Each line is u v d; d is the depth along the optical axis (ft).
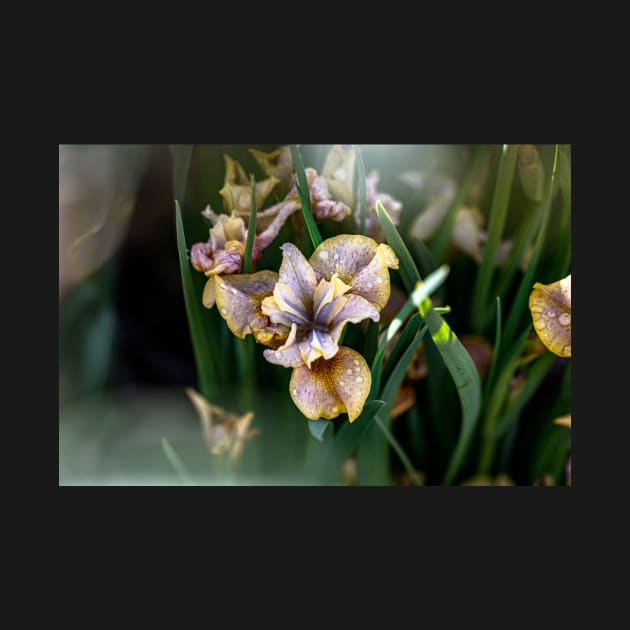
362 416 3.15
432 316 3.04
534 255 3.18
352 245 3.08
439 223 3.25
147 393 3.25
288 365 3.05
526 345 3.22
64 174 3.22
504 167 3.19
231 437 3.26
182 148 3.22
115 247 3.22
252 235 3.09
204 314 3.20
